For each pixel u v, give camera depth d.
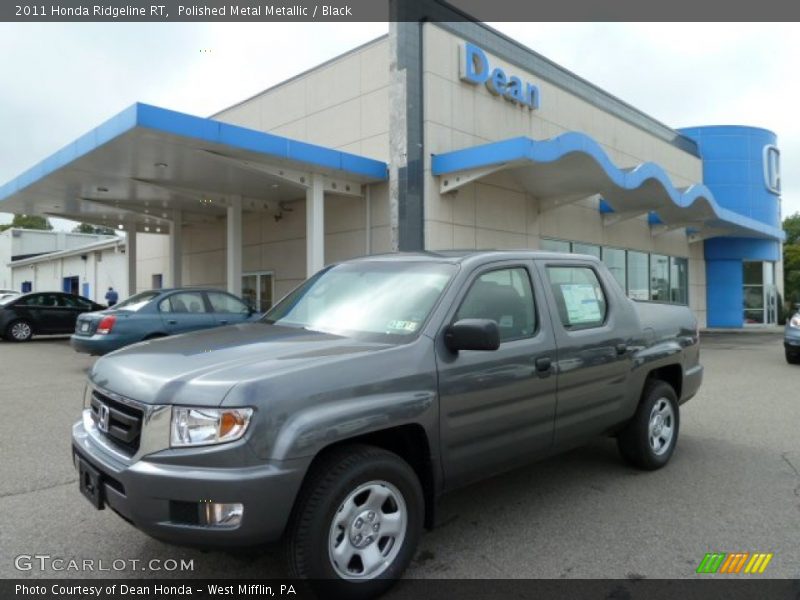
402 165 12.98
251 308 12.13
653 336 5.09
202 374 2.82
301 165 12.50
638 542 3.69
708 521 4.02
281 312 4.30
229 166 12.64
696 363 5.84
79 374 10.55
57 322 17.56
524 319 3.99
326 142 15.77
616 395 4.61
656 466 5.11
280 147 11.79
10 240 46.47
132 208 17.97
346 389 2.94
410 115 13.12
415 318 3.50
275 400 2.72
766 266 28.58
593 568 3.35
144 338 10.44
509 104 15.59
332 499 2.82
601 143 19.50
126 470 2.73
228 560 3.46
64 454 5.48
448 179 13.34
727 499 4.43
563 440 4.17
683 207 17.83
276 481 2.64
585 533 3.82
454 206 13.82
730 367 12.36
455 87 14.05
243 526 2.60
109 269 31.11
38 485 4.66
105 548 3.59
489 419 3.58
